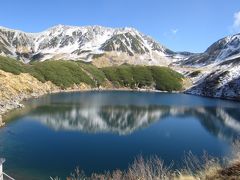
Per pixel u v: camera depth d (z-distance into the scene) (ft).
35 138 198.39
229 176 47.75
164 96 580.71
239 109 387.75
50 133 215.51
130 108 372.58
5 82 433.07
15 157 156.56
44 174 133.69
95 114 314.76
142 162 90.27
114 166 145.79
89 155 163.63
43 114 298.15
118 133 223.71
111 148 179.73
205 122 281.74
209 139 207.41
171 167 127.85
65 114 305.53
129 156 163.32
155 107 390.63
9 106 324.60
